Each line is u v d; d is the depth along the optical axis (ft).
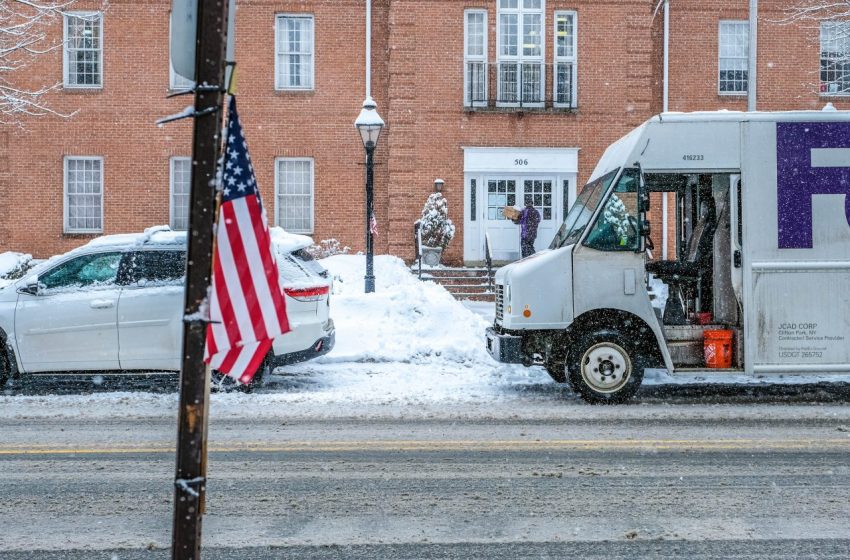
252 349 12.03
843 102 82.48
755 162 32.86
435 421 29.37
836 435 26.81
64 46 79.87
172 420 29.53
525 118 79.36
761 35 82.23
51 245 80.38
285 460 23.48
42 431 27.61
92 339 34.91
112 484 21.11
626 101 79.92
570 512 18.62
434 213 75.87
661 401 33.91
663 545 16.42
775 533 17.13
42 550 16.20
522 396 35.04
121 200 80.53
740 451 24.48
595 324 33.76
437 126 79.00
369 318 48.73
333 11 80.84
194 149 9.98
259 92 80.84
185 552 10.05
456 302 55.72
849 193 32.83
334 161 81.15
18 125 79.61
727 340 33.09
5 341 35.06
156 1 80.28
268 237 11.59
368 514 18.52
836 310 32.76
